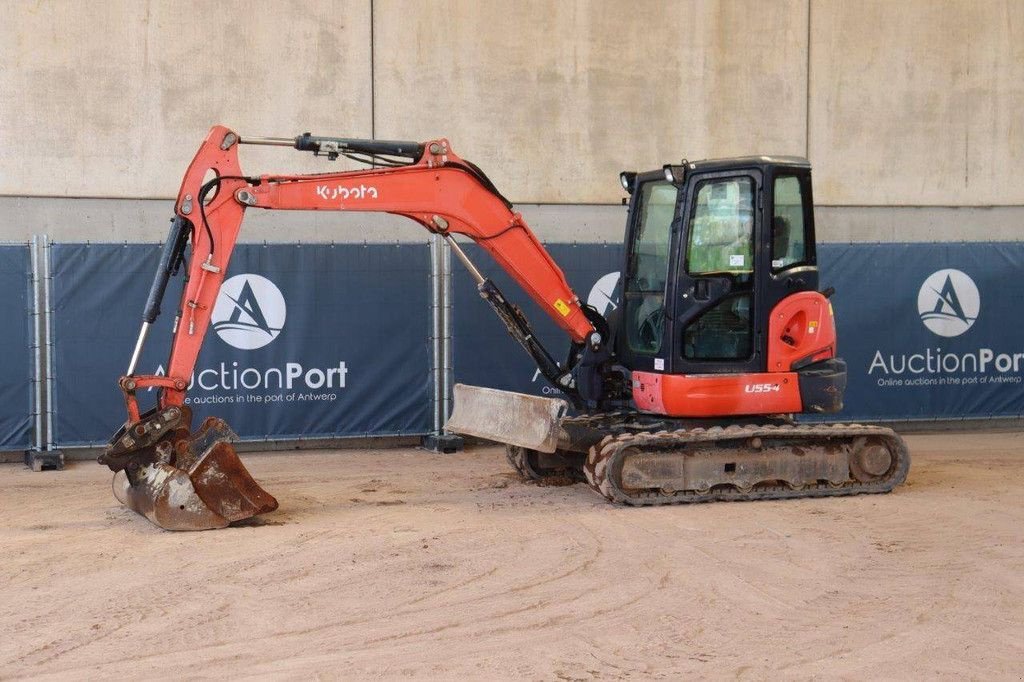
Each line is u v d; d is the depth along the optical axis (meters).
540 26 12.71
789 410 8.80
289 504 8.84
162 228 11.92
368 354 11.55
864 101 13.46
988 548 7.14
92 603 6.01
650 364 8.89
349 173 8.38
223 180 8.04
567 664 5.06
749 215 8.72
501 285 11.74
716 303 8.65
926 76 13.57
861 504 8.56
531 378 11.84
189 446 8.23
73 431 10.93
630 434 8.62
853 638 5.41
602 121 12.91
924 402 12.52
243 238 12.11
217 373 11.20
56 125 11.62
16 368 10.83
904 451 9.00
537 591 6.21
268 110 12.09
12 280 10.80
